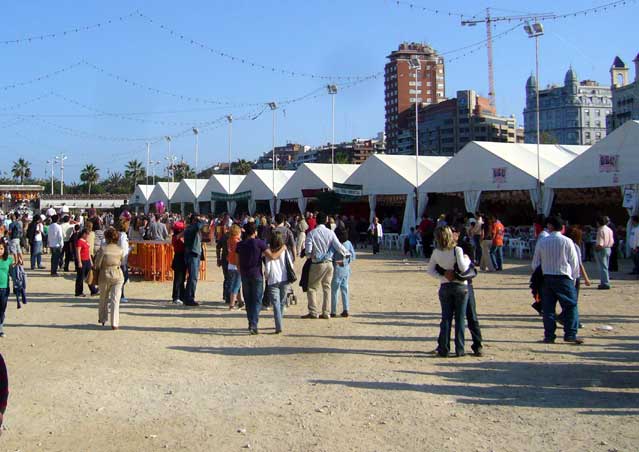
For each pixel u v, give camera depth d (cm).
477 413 589
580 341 902
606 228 1469
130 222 2156
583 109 13650
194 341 952
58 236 2005
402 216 3931
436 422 564
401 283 1702
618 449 490
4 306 996
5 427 564
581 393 652
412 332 1005
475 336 838
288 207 4584
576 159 2405
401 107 12356
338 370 762
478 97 12250
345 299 1163
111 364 805
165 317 1180
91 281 1113
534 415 581
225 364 803
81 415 599
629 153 2225
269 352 871
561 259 902
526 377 718
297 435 534
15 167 13200
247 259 1001
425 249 2598
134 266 1900
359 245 3469
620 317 1106
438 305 1288
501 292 1473
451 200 3516
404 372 748
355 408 608
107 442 526
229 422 573
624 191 2241
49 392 675
